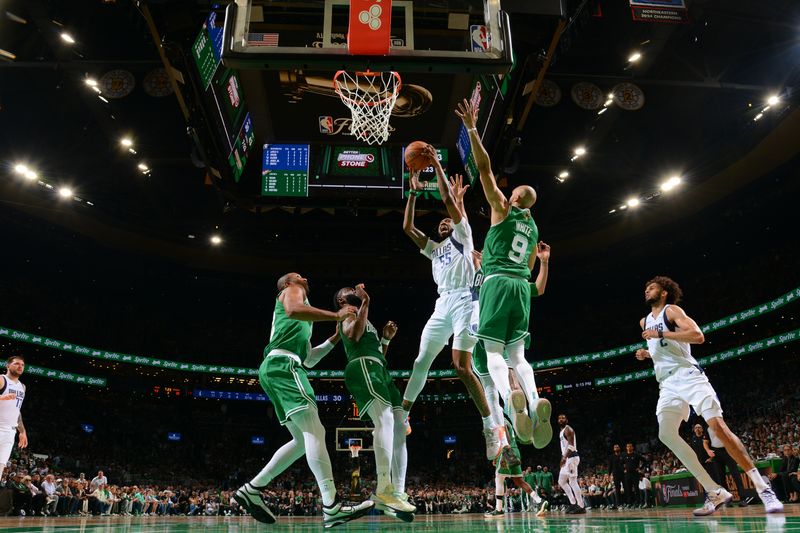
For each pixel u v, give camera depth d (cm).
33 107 2536
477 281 664
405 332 4447
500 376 503
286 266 3972
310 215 3161
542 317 4447
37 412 3409
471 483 3825
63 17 2000
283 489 3597
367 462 3875
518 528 407
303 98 1706
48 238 3450
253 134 1805
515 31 1370
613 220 3488
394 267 4000
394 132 1811
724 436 582
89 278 3941
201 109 1616
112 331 3931
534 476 1762
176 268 3931
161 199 3247
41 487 1853
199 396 4100
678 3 1627
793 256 3306
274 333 536
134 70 2202
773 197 3070
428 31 976
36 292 3756
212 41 1427
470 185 1806
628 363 3959
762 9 2011
